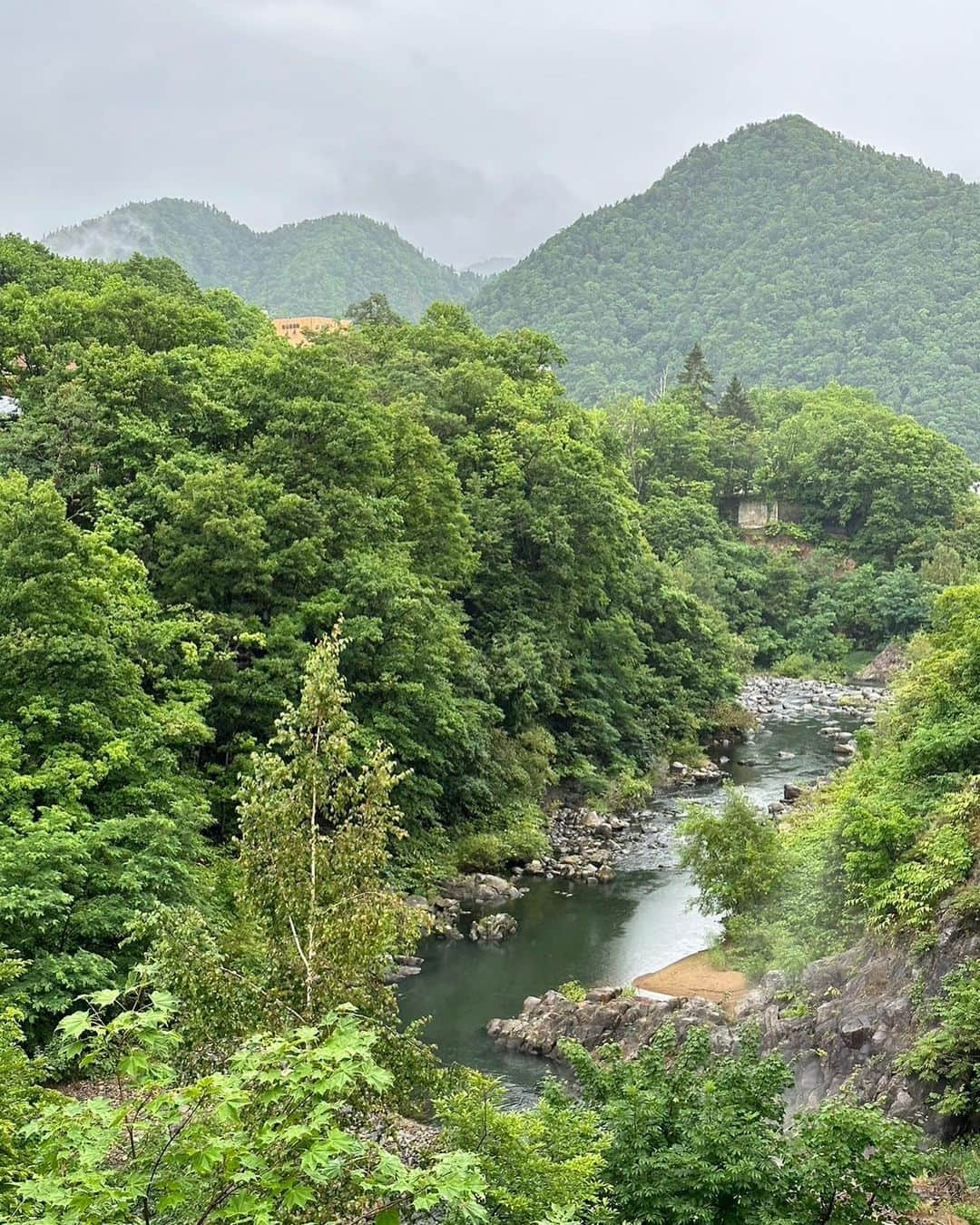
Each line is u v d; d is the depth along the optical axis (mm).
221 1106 9047
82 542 35156
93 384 49250
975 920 25391
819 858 35875
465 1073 17062
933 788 34156
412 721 50094
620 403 154875
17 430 47375
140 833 29609
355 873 17594
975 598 45969
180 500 44625
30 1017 23859
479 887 47188
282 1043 10070
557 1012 32812
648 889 48031
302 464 50625
